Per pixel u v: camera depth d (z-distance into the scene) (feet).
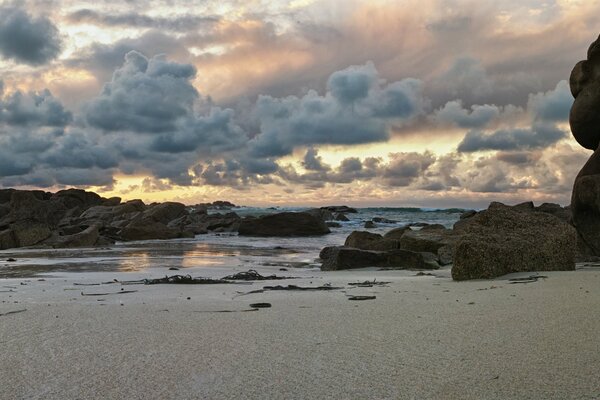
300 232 122.62
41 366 13.17
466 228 34.17
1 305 23.43
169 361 13.44
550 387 10.80
